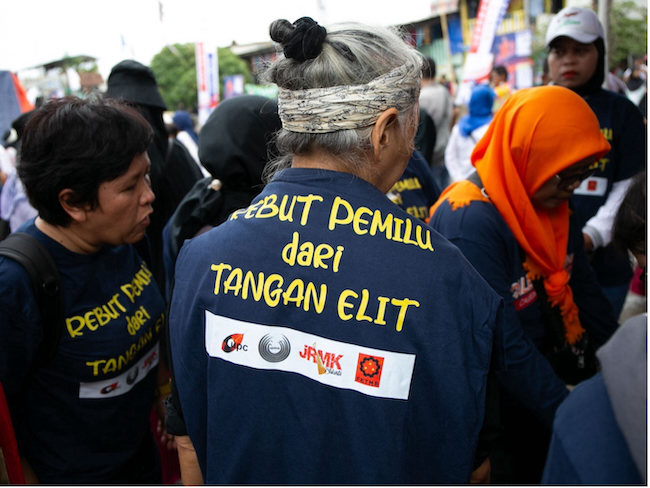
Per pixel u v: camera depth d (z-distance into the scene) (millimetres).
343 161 941
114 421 1460
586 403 688
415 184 2494
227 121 1684
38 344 1287
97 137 1243
